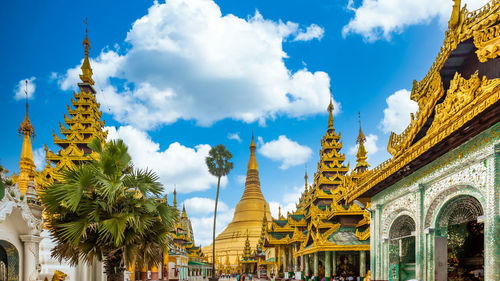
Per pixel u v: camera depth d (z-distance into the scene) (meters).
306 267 41.47
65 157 35.62
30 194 19.61
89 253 15.86
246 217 132.62
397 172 16.44
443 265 14.40
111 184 15.65
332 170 50.59
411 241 19.50
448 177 13.54
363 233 35.25
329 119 53.53
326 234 36.03
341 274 40.19
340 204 38.59
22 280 17.45
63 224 14.95
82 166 15.77
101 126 41.59
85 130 38.06
